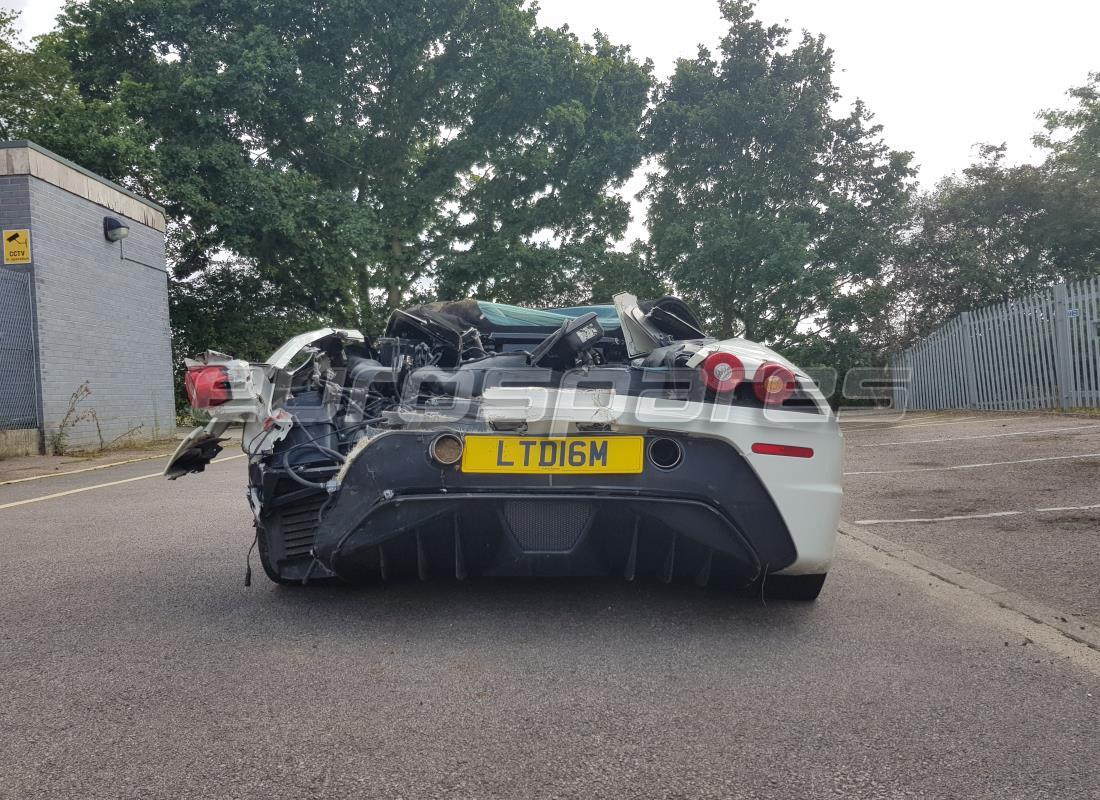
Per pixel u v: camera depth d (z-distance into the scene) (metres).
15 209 12.60
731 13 22.70
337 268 22.83
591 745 2.26
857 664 2.88
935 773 2.09
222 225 20.73
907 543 4.89
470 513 3.01
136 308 15.62
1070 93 23.12
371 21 23.00
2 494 8.06
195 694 2.63
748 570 3.14
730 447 3.03
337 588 3.90
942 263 20.95
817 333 21.50
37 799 1.99
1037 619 3.37
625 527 3.05
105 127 19.11
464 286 24.69
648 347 3.88
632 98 25.17
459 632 3.23
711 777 2.07
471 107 25.33
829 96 22.67
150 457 12.44
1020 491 6.45
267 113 22.23
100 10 22.39
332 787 2.03
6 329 12.42
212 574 4.26
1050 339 13.61
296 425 3.53
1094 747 2.22
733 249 20.47
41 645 3.15
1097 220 19.56
